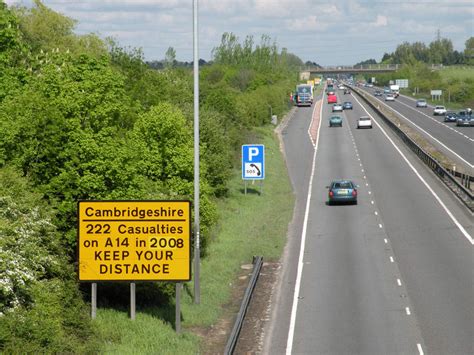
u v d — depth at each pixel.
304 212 53.66
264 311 31.17
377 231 46.44
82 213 27.27
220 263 38.25
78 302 27.12
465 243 42.62
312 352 25.94
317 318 29.94
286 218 51.41
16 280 22.84
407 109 163.75
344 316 30.08
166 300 31.97
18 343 21.55
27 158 29.86
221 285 34.72
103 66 45.78
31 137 29.86
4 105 33.06
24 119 29.98
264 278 36.50
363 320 29.44
